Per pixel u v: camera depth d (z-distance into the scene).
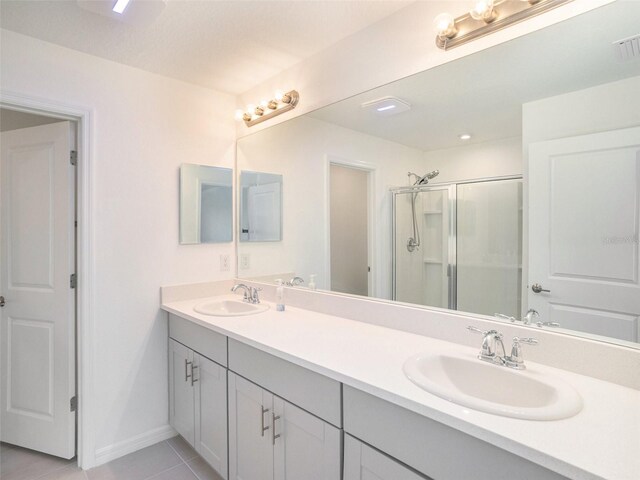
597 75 1.14
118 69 2.07
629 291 1.09
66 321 2.04
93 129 1.98
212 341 1.84
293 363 1.33
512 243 1.35
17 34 1.74
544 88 1.25
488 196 1.41
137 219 2.16
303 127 2.11
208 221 2.46
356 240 1.86
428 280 1.60
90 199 1.98
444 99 1.50
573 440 0.77
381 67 1.69
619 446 0.75
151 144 2.21
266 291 2.38
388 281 1.74
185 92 2.36
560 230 1.23
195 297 2.40
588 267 1.17
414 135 1.61
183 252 2.36
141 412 2.19
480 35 1.35
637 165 1.08
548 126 1.25
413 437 0.98
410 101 1.61
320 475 1.25
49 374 2.09
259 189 2.43
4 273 2.18
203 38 1.82
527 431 0.80
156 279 2.24
